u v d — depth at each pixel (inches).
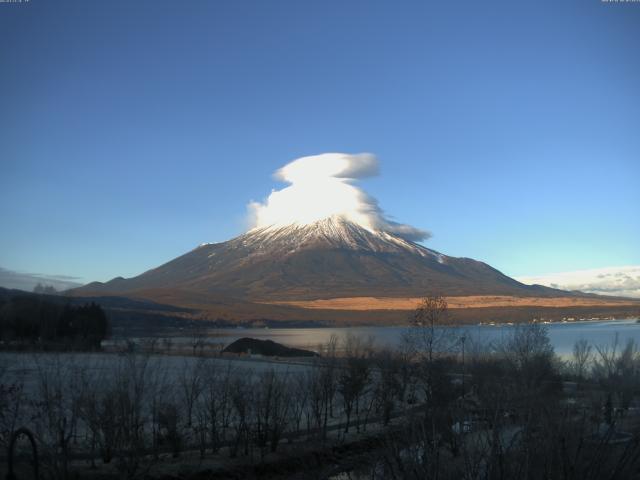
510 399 682.2
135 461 1053.8
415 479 478.0
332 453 1300.4
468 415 665.0
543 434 491.2
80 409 1278.3
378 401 1815.9
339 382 1863.9
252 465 1242.0
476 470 473.4
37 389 1379.2
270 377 1964.8
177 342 5157.5
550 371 2075.5
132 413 1182.9
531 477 468.1
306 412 1711.4
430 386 1556.3
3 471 891.4
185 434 1428.4
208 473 1188.5
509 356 2273.6
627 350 2984.7
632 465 504.1
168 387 1708.9
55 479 802.8
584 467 482.6
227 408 1557.6
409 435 541.6
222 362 2957.7
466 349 2684.5
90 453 1161.4
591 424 584.1
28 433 533.6
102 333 4183.1
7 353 2265.0
